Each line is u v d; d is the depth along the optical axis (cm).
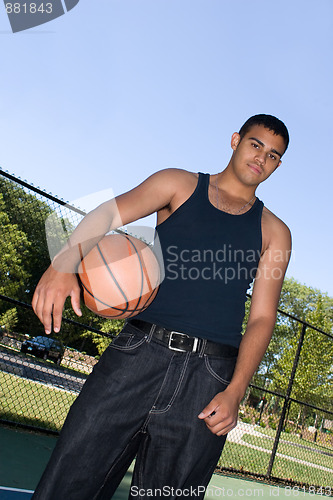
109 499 153
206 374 150
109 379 145
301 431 1733
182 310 153
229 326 157
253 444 1022
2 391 705
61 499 138
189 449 145
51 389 827
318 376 1764
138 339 150
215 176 178
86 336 1414
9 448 395
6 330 1642
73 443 139
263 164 169
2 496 285
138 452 152
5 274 1359
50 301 140
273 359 1600
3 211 978
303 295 4144
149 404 146
